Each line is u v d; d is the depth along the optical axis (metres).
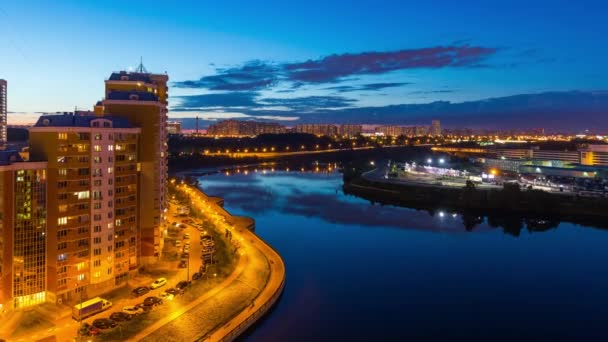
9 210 110.62
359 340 115.88
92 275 126.00
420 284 157.50
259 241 190.62
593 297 147.88
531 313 135.12
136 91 150.75
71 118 123.81
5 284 110.06
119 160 133.00
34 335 102.81
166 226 192.00
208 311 119.56
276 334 117.62
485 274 169.50
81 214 122.88
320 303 138.25
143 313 114.88
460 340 117.88
